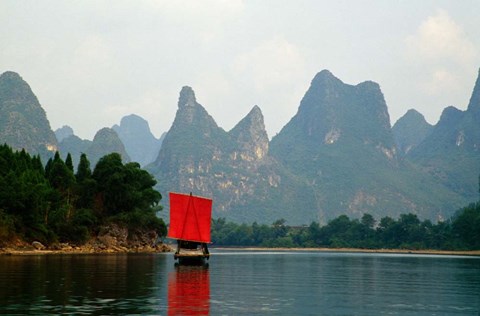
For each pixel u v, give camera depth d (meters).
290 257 133.88
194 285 44.94
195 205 84.81
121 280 46.97
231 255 146.25
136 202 136.12
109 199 133.00
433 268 82.25
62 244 114.31
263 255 149.75
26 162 128.88
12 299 33.12
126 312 29.22
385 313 31.33
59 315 27.92
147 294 37.03
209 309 31.17
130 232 137.50
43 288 38.88
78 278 47.50
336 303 35.19
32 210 107.44
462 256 167.00
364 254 182.75
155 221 141.50
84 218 121.44
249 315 29.50
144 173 145.75
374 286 47.78
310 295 39.44
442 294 41.38
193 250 83.44
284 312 30.88
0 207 104.25
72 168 140.12
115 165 135.12
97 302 32.59
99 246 123.62
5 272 52.75
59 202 119.81
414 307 33.88
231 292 40.28
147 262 80.62
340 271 70.69
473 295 40.62
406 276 61.94
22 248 102.38
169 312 29.55
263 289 43.22
